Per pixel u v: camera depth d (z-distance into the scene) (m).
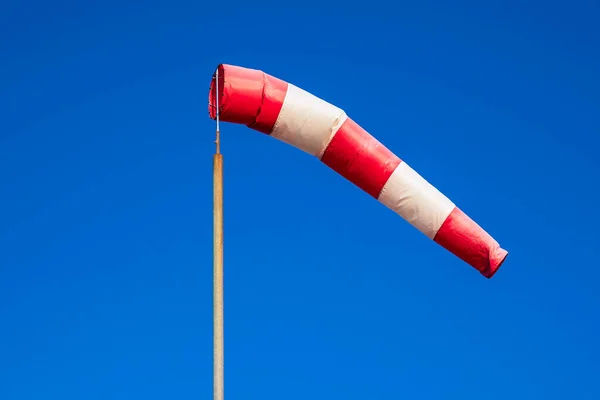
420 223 14.70
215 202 12.68
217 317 12.37
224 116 14.09
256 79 14.11
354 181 14.76
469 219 14.58
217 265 12.50
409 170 14.60
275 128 14.29
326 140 14.39
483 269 14.70
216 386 12.21
